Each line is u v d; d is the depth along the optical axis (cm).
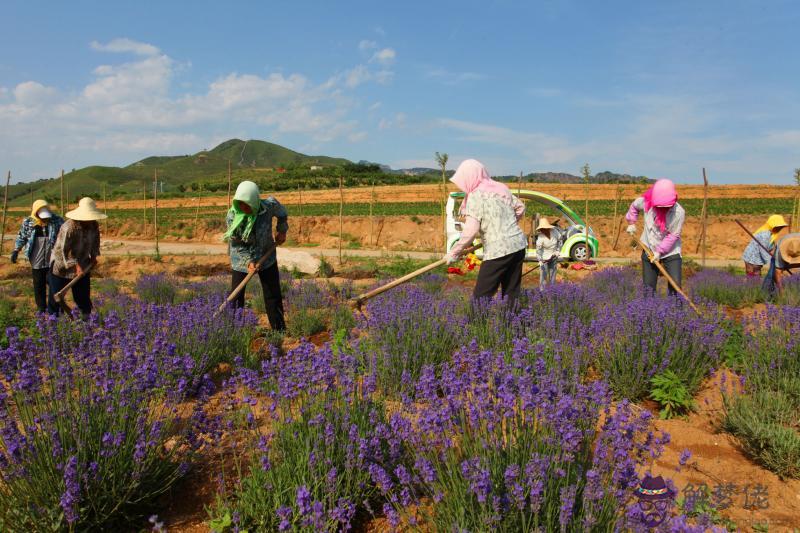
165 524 306
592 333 534
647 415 295
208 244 3616
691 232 3206
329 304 905
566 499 218
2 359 339
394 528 277
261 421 400
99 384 355
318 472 295
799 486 337
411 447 318
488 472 239
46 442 298
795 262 877
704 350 497
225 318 575
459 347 512
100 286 1397
